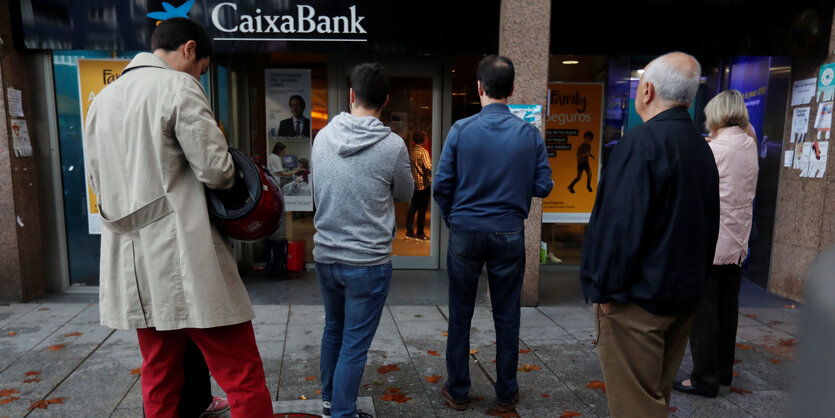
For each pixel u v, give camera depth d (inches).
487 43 201.0
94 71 199.5
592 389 127.9
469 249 107.6
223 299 78.0
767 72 221.8
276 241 245.8
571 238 259.4
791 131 209.6
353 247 92.4
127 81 77.6
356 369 94.0
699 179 77.4
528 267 193.3
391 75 243.9
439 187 109.7
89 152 80.5
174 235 76.2
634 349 80.4
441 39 199.3
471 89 246.4
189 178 77.0
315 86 244.8
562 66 245.1
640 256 77.5
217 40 194.5
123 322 78.7
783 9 195.6
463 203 108.2
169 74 76.5
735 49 198.2
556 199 255.6
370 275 93.6
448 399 118.2
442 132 248.2
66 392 121.8
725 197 117.1
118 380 128.0
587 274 81.7
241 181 83.5
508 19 178.5
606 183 79.0
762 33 197.0
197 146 73.0
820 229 196.1
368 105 95.5
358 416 110.0
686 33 197.5
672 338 85.0
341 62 241.8
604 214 78.4
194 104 74.1
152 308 78.2
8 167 185.3
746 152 117.5
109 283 79.7
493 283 112.0
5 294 190.2
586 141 251.0
